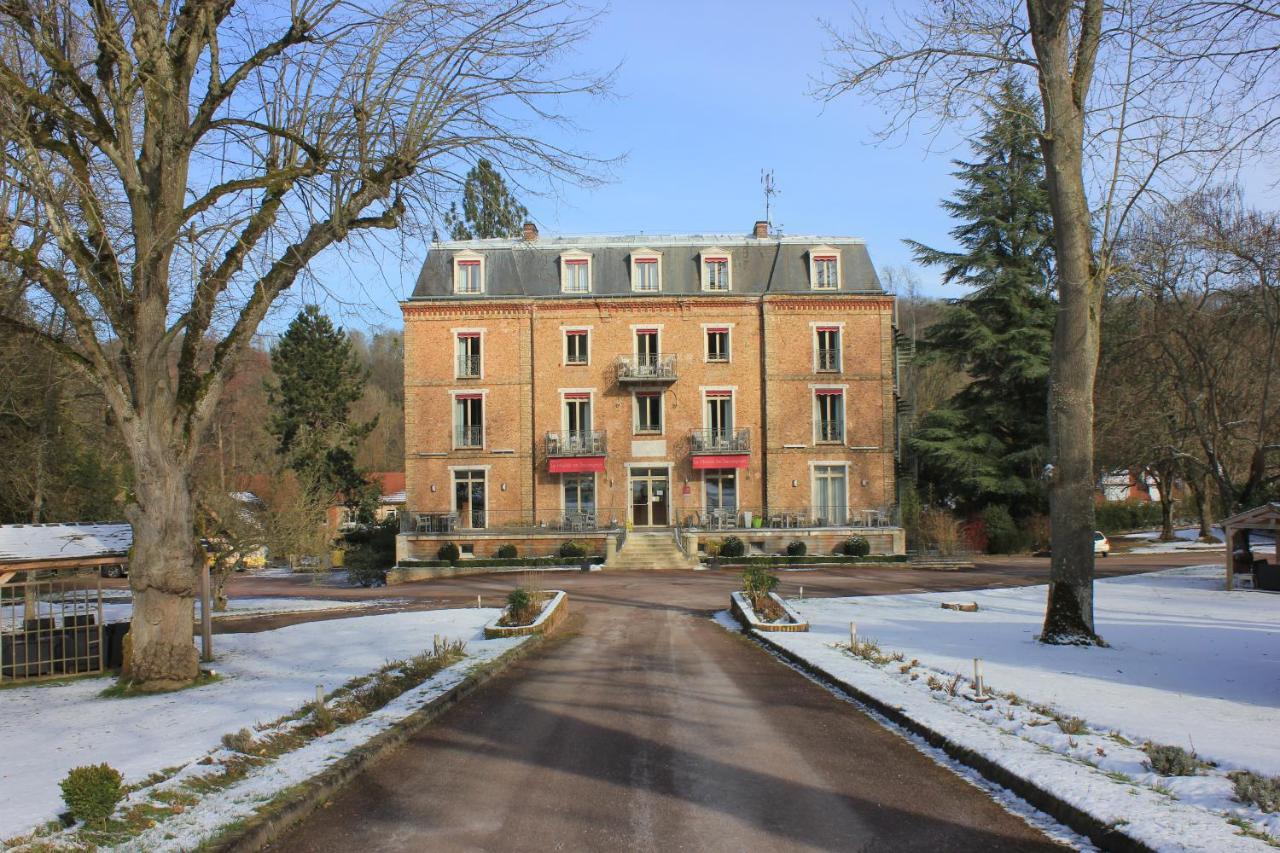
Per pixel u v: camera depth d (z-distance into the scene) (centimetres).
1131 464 4081
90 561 1530
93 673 1492
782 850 587
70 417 2628
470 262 4344
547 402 4253
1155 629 1733
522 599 1881
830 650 1451
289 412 5119
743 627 1917
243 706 1103
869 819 647
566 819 658
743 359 4250
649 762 812
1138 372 3578
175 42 1321
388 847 609
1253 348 3241
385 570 4053
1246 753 774
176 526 1333
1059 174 1587
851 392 4225
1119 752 773
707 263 4353
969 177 4478
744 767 790
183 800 692
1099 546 4150
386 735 887
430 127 1380
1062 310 1591
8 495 2703
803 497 4188
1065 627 1515
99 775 640
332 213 1359
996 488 4284
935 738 857
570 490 4247
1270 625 1794
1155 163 1512
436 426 4253
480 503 4247
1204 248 2842
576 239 4500
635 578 3372
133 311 1320
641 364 4219
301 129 1363
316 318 5188
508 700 1120
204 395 1378
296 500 3341
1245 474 4256
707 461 4169
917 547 4316
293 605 2792
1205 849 533
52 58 1214
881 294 4228
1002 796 699
